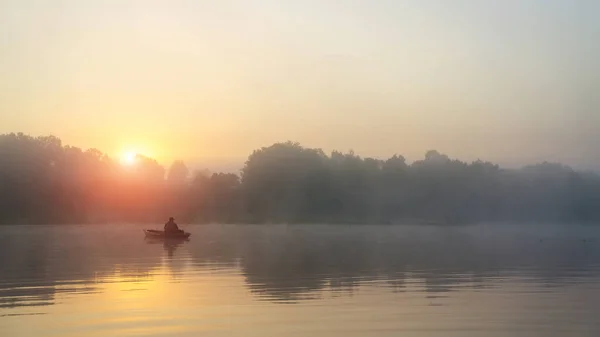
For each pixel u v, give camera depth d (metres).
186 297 20.70
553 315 17.28
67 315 17.59
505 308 18.33
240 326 16.06
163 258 36.28
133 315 17.56
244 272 28.30
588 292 21.42
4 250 43.53
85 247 47.12
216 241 55.94
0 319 17.08
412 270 28.86
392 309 18.27
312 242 53.72
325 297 20.64
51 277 26.42
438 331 15.42
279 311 18.05
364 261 33.81
